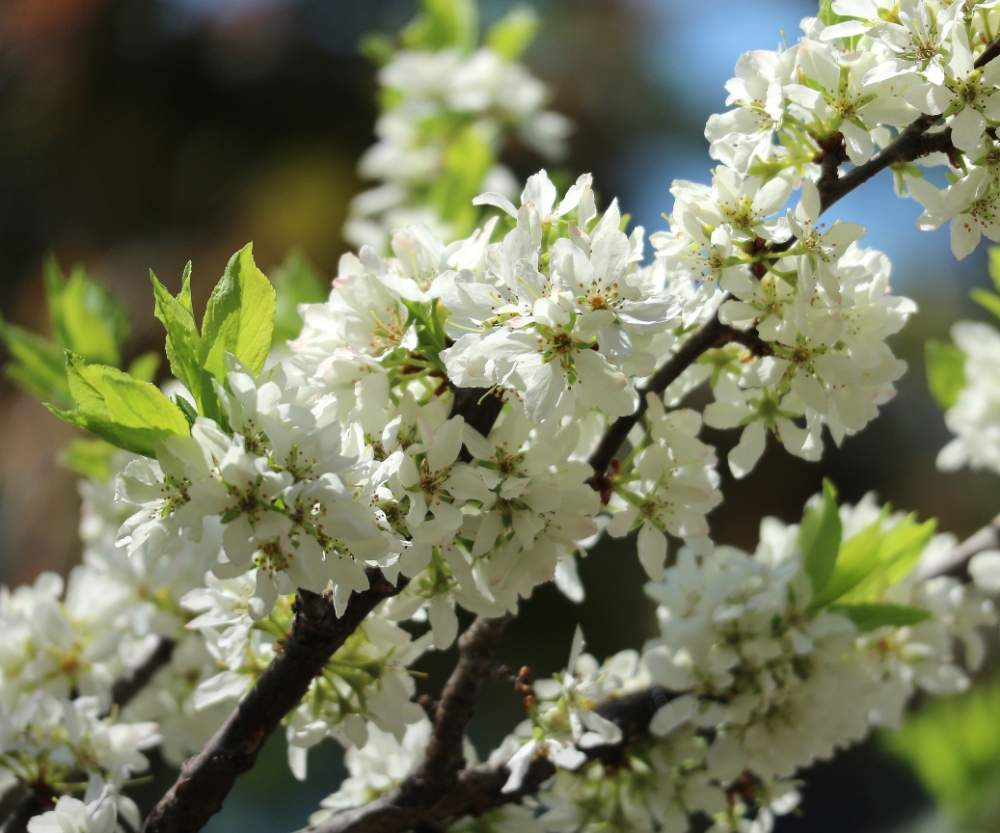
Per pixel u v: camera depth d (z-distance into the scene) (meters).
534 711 0.63
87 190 1.85
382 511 0.58
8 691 0.68
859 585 0.69
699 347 0.62
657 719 0.65
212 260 1.80
